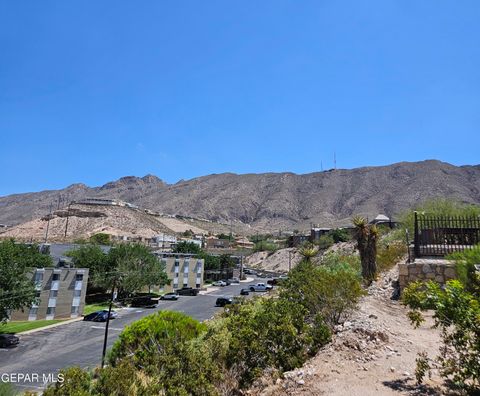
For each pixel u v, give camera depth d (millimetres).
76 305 50406
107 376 6234
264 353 7652
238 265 114375
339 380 6312
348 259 26016
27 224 155125
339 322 10266
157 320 16422
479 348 4910
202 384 6465
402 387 5789
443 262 13984
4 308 40188
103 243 106125
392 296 14250
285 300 10359
